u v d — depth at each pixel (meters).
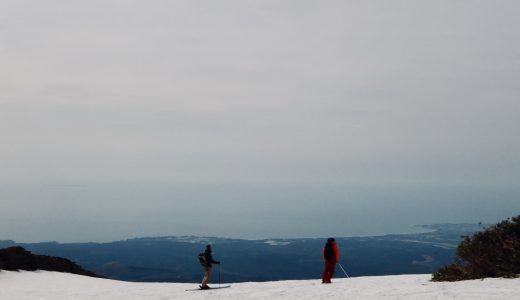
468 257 16.67
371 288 15.89
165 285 24.94
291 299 14.55
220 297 16.50
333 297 14.17
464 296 11.94
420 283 16.55
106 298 19.00
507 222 16.50
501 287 12.83
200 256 20.45
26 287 26.70
